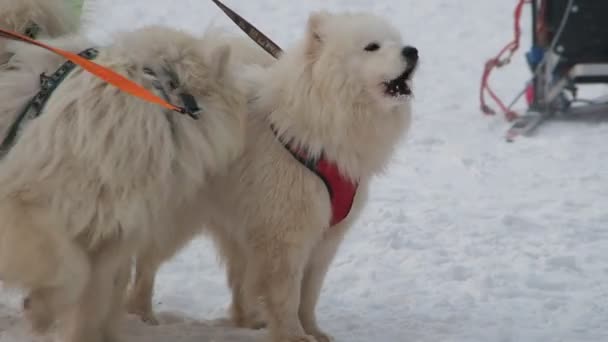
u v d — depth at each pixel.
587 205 12.56
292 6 27.48
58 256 6.15
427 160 14.99
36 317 6.54
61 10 7.57
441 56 23.30
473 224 11.65
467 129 17.09
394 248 10.71
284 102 7.40
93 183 6.20
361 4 28.08
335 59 7.21
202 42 6.93
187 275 9.66
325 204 7.43
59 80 6.40
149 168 6.32
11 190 6.11
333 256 8.02
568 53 16.81
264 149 7.41
